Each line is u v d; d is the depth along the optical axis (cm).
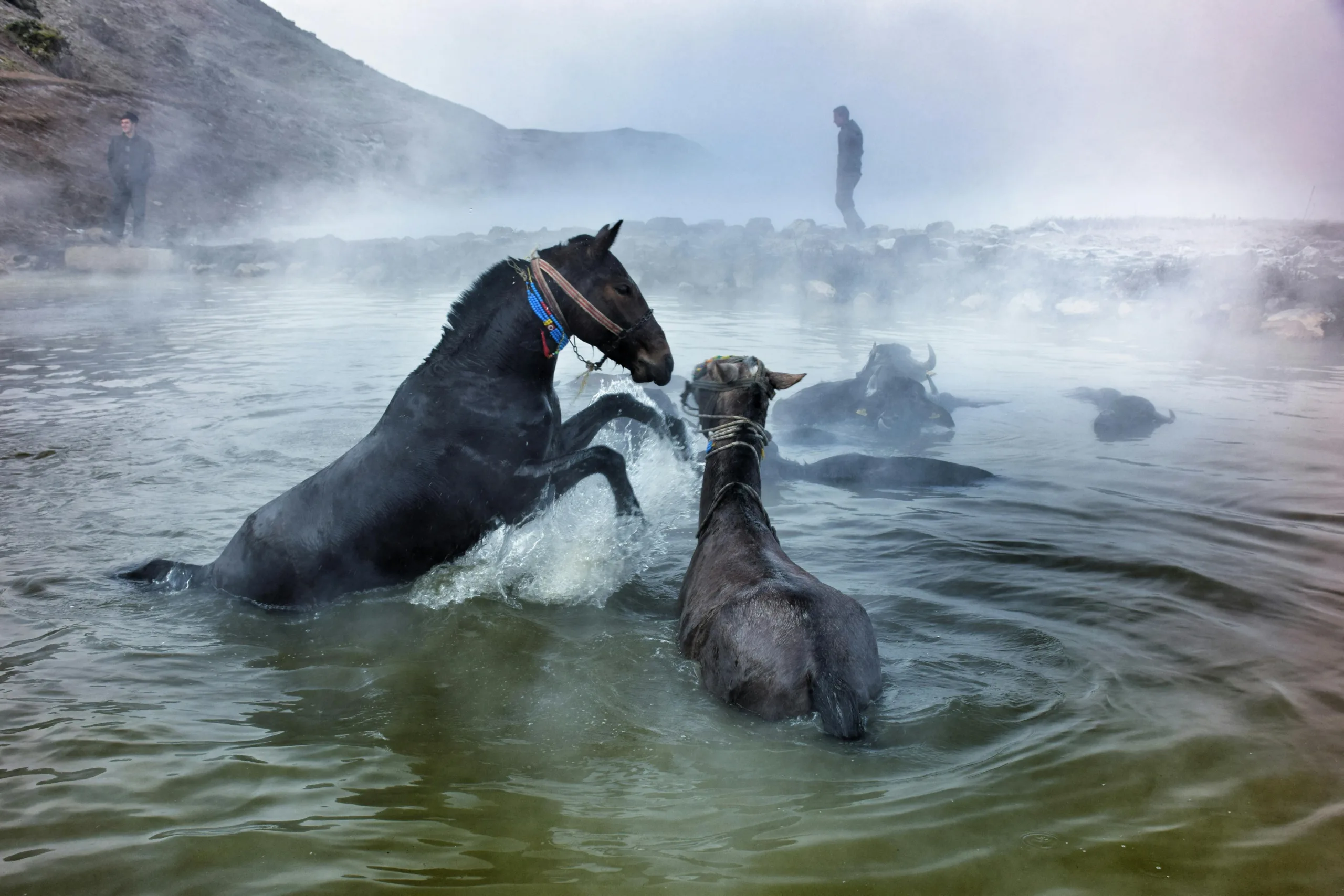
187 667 498
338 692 470
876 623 539
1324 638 511
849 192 2597
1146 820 353
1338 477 816
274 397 1080
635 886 317
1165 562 613
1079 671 476
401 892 314
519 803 368
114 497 743
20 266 2336
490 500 600
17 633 529
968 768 389
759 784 379
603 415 660
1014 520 711
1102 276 1992
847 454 870
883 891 315
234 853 336
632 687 464
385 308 1856
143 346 1398
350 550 584
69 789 376
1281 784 375
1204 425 1016
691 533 704
